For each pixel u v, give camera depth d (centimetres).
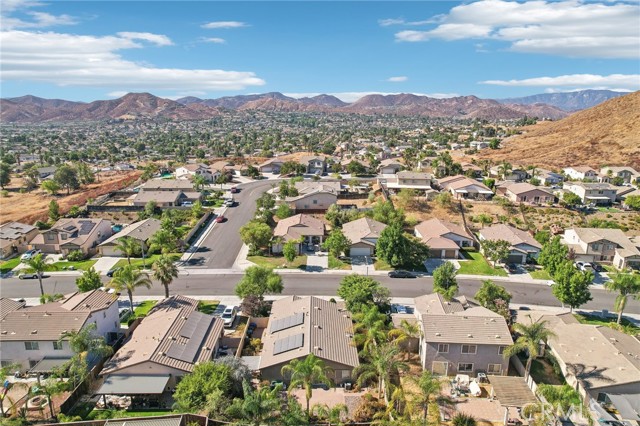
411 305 6191
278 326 5078
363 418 3847
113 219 10656
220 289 6744
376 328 4581
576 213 10656
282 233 8638
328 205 10938
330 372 4356
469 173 14512
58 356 4697
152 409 4075
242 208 11444
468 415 3959
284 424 3531
